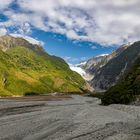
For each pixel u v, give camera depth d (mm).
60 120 53688
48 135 37750
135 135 37469
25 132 40156
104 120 54688
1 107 89125
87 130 41750
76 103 133625
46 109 82438
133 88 106312
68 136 36844
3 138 36219
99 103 137000
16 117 58000
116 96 113562
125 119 57188
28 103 121062
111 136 36594
